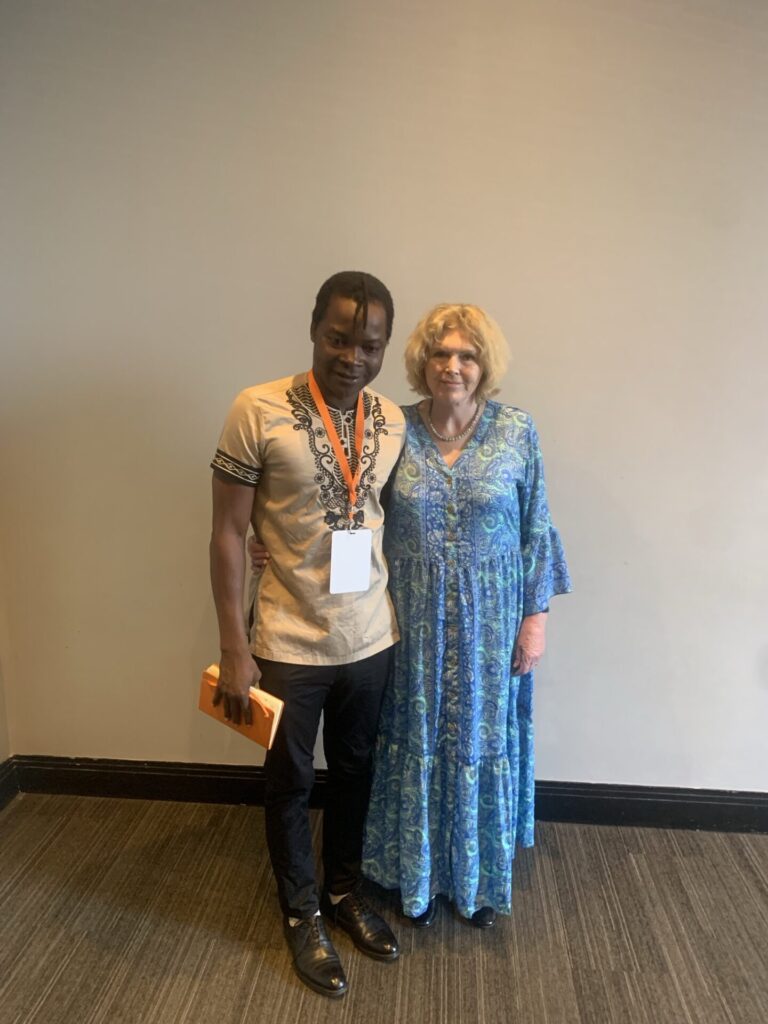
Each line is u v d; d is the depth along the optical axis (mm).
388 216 1746
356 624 1433
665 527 1896
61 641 2082
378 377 1838
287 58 1682
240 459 1334
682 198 1707
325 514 1373
